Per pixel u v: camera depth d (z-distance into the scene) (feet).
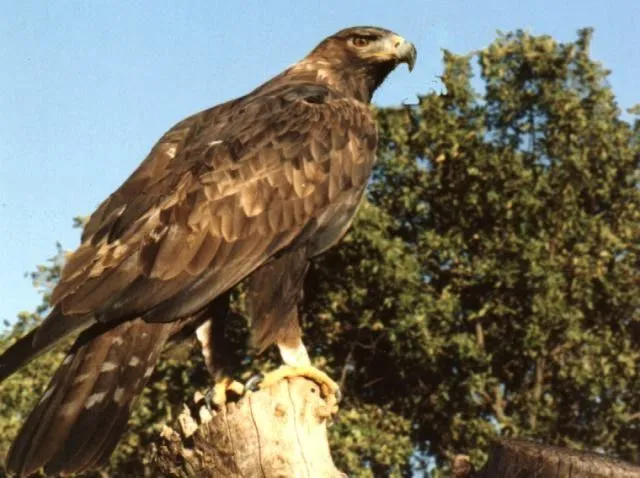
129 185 26.61
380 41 31.94
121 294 24.45
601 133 75.82
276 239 26.89
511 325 75.00
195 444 22.34
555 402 77.10
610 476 22.44
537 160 76.84
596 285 75.72
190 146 27.48
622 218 78.18
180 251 25.59
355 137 28.68
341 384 75.92
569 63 76.38
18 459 22.93
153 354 24.38
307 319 75.25
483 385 72.13
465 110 75.20
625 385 76.33
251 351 26.86
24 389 63.57
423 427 77.56
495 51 75.56
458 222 76.84
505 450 23.24
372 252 71.36
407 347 71.31
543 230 75.56
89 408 23.44
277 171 27.32
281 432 22.06
